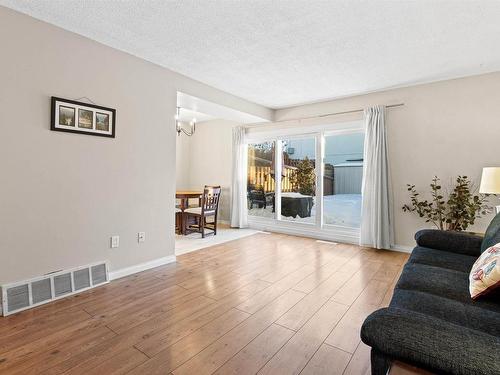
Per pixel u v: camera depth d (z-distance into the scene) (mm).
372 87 3938
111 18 2297
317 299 2414
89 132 2615
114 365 1560
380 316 903
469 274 1708
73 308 2225
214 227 5117
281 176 5406
